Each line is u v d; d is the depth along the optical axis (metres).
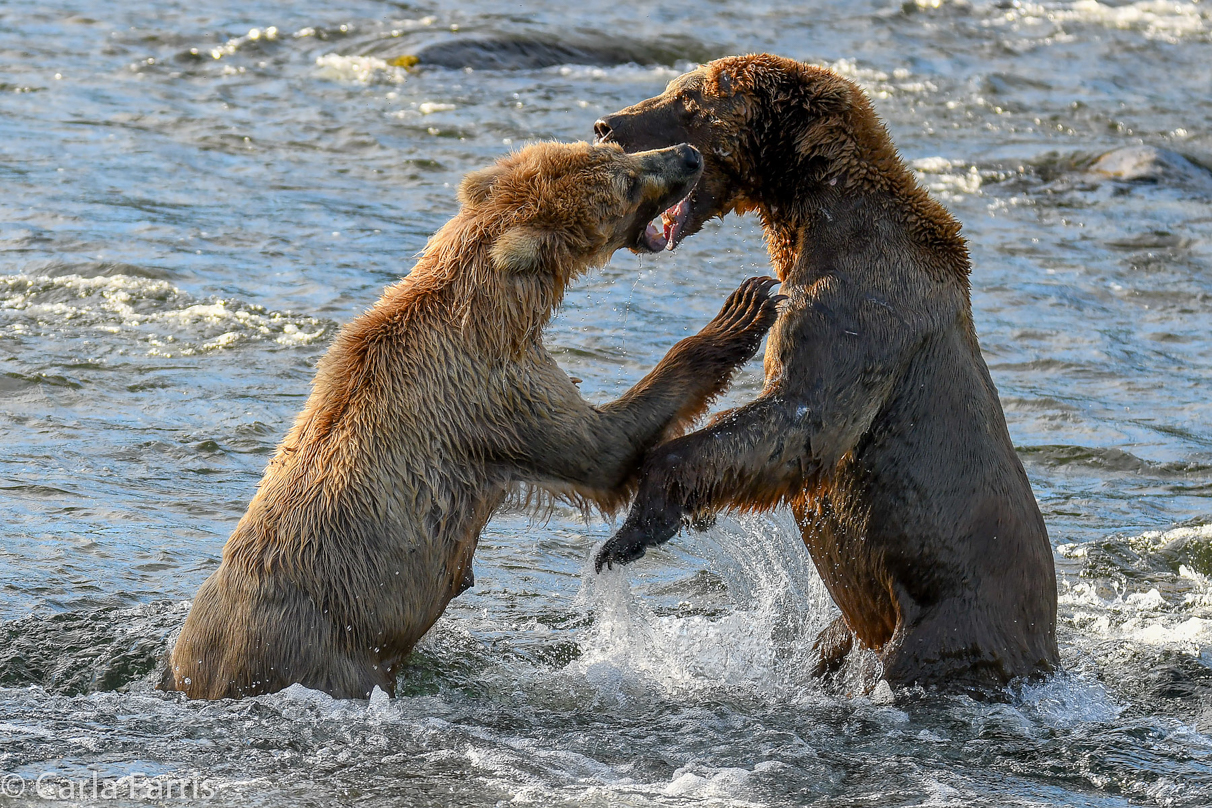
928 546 9.83
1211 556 13.83
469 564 9.88
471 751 8.54
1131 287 23.94
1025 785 8.38
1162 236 26.75
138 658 10.12
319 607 9.05
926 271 9.98
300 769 8.14
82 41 36.66
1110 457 16.77
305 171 27.58
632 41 39.00
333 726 8.70
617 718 9.46
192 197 25.31
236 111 31.55
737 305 10.12
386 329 9.56
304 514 9.17
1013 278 24.00
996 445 10.04
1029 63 40.56
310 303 20.33
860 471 9.98
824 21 44.50
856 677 10.37
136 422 15.76
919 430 9.88
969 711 9.58
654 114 10.64
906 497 9.86
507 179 9.88
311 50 37.06
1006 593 9.84
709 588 13.10
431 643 10.95
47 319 18.84
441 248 9.87
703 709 9.67
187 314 19.34
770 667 10.90
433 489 9.37
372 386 9.36
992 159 30.84
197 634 9.25
